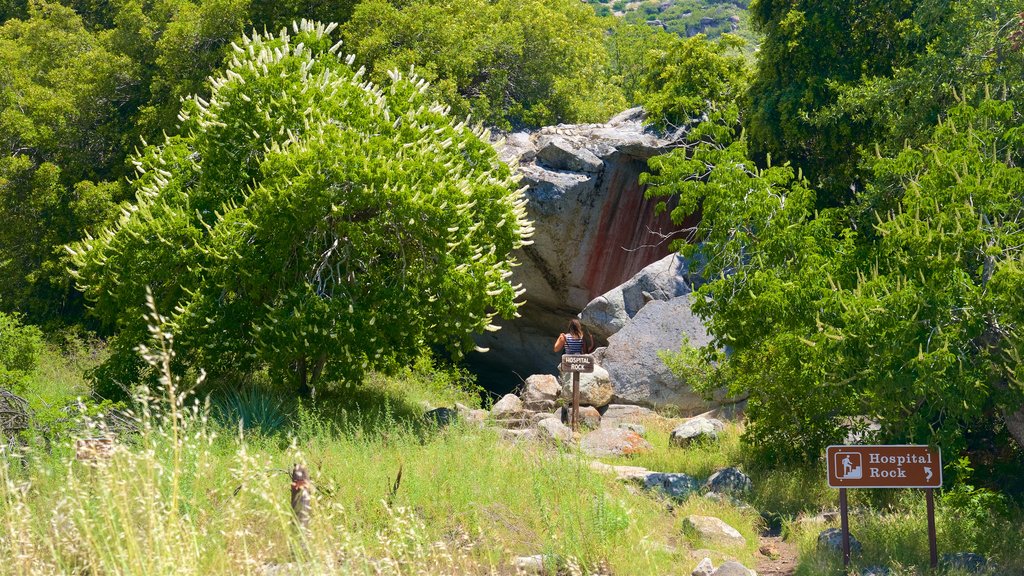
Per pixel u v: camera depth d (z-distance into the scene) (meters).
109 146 22.28
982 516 8.76
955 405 8.07
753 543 8.81
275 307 12.55
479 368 25.14
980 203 8.66
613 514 8.08
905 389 8.56
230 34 21.00
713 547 8.47
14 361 13.32
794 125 18.11
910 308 8.42
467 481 8.89
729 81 20.70
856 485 7.98
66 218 20.44
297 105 13.44
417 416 13.11
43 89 21.61
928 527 7.98
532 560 7.37
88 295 14.20
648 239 20.91
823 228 11.20
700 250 12.09
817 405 10.91
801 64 18.78
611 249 20.58
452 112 20.59
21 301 20.53
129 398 12.45
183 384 13.03
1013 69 13.16
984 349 8.53
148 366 12.81
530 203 19.61
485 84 21.77
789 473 10.85
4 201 20.41
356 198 12.12
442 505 8.39
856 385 9.96
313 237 12.77
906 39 17.80
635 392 15.81
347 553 6.31
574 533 7.76
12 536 6.00
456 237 12.60
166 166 14.25
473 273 12.76
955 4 15.06
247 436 10.45
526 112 21.61
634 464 11.67
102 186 20.05
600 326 18.44
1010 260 8.05
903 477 7.95
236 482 7.67
